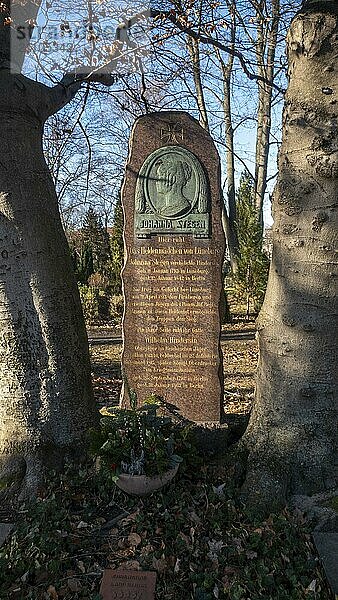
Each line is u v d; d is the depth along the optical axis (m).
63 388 4.26
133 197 4.88
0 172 3.98
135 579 2.98
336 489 3.79
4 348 4.14
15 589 2.97
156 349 4.98
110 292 20.98
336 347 3.79
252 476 3.92
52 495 3.86
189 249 4.84
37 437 4.18
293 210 3.70
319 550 3.39
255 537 3.28
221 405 4.92
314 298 3.73
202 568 3.08
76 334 4.38
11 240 4.04
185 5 5.43
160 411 4.97
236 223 17.83
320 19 3.52
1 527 3.72
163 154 4.81
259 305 16.84
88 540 3.35
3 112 3.99
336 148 3.55
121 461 3.70
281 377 3.90
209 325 4.88
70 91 4.64
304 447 3.85
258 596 2.85
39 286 4.14
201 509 3.68
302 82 3.66
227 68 11.20
